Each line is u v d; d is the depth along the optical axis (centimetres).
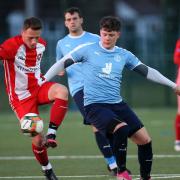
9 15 9469
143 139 2531
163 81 2603
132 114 2569
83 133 4641
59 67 2545
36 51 2530
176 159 3362
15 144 4081
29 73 2525
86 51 2547
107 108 2545
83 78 2684
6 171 3061
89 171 3022
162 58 6212
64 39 3088
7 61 2511
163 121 5316
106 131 2481
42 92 2520
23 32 2470
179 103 3684
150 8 10769
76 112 6069
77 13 3047
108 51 2552
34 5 8350
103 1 8969
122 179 2433
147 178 2584
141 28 9700
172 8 6303
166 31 6266
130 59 2586
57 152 3697
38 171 3052
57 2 9344
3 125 5225
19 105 2520
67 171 3031
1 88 6488
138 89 6469
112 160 2867
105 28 2509
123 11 10450
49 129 2438
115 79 2559
